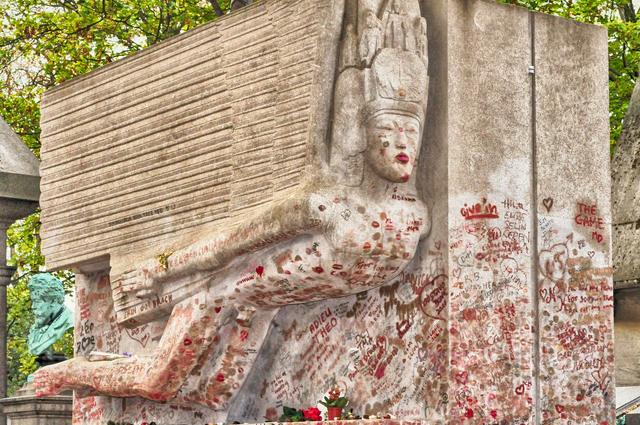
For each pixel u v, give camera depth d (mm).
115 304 12062
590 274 10773
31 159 16000
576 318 10641
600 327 10789
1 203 15961
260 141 10758
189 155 11523
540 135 10641
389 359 10367
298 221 9922
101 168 12578
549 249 10570
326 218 9875
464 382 9953
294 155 10336
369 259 10023
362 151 10062
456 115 10188
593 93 10992
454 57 10234
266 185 10641
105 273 13406
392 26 10117
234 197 10969
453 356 9930
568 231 10695
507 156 10430
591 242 10812
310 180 10062
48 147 13336
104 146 12555
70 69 21391
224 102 11195
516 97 10547
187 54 11656
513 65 10562
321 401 10516
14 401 15242
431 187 10211
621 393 14891
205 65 11438
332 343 10852
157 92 11938
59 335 15758
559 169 10711
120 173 12312
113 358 12359
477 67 10352
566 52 10867
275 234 10141
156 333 12367
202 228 11297
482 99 10352
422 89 10094
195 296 11109
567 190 10734
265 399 11352
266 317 11102
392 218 10047
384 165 9969
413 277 10266
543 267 10508
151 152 11961
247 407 11484
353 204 9969
